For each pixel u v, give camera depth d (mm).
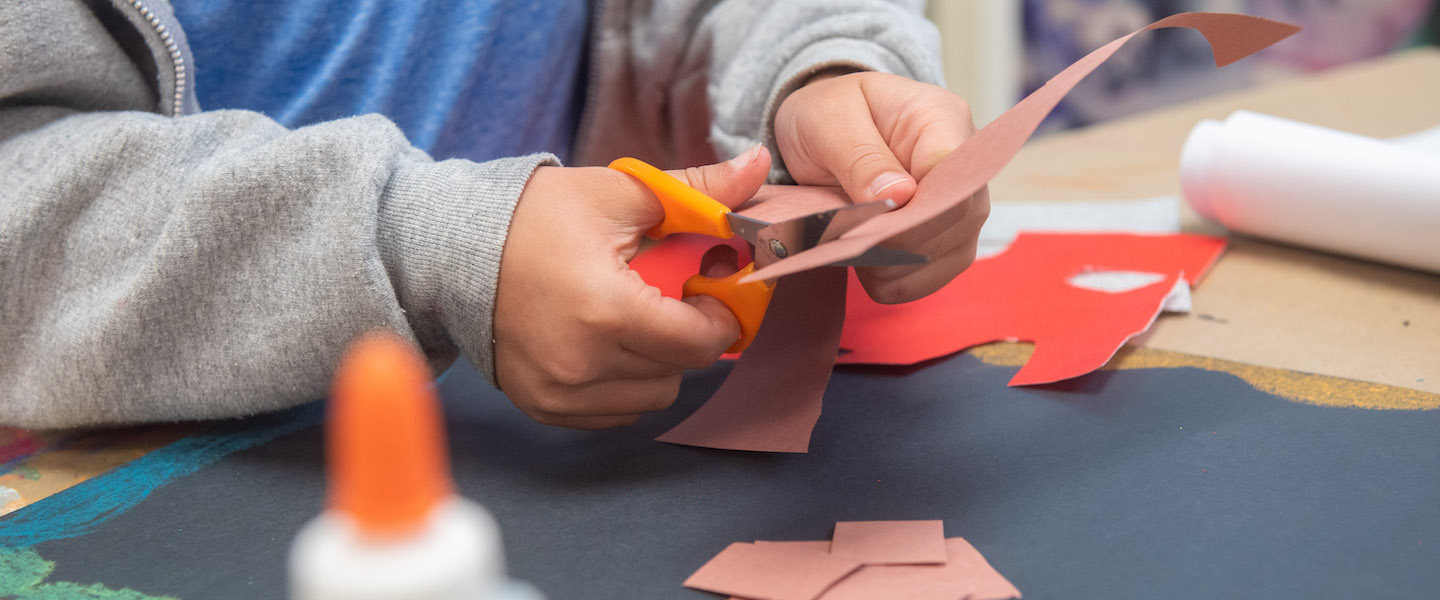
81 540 379
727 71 725
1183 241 698
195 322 445
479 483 414
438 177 444
